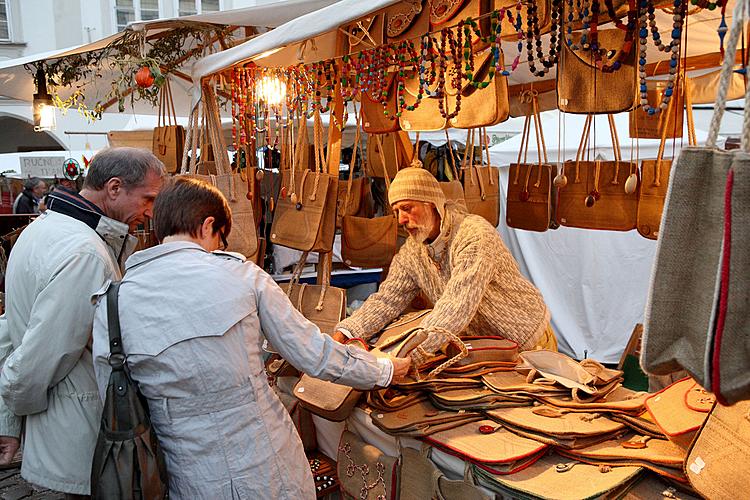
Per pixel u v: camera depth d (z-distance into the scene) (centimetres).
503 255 238
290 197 301
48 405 189
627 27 171
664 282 97
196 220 175
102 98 523
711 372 88
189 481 162
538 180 375
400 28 246
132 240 203
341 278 540
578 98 206
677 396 169
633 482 159
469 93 249
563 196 362
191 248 172
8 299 195
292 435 179
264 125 392
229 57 282
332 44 299
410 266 257
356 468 222
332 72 298
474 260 225
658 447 164
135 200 196
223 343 163
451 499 178
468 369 212
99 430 180
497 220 390
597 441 174
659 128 338
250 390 168
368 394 217
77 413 189
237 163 356
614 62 184
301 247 292
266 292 176
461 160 464
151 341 160
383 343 225
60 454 189
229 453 162
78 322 181
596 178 344
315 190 292
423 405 209
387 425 195
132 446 158
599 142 535
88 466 191
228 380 163
